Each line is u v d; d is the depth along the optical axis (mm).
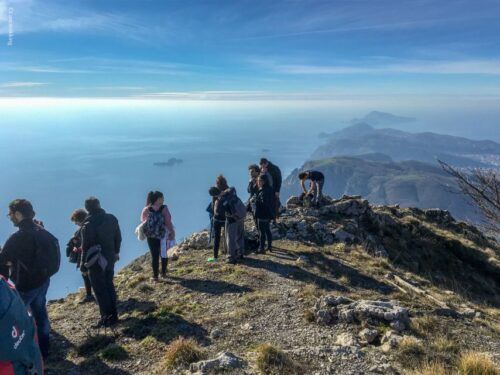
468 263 18844
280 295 9805
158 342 7348
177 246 15797
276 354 6250
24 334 3971
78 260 10016
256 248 14414
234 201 12289
